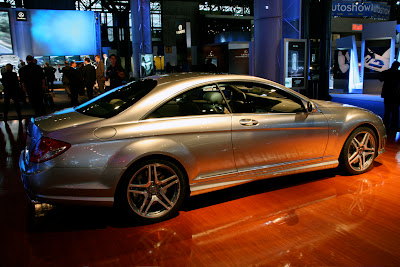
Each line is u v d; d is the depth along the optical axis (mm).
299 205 3371
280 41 10148
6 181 4238
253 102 3559
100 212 3311
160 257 2504
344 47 16484
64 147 2713
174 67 21422
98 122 2898
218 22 36000
